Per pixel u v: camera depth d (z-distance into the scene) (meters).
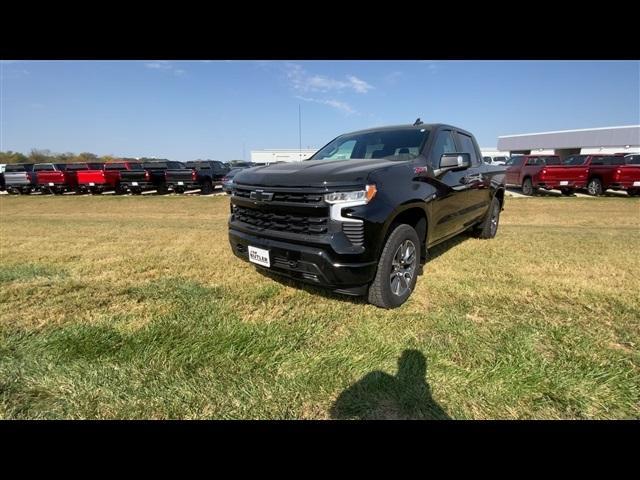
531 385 1.88
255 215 2.97
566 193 13.63
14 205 13.15
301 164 3.12
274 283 3.50
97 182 17.00
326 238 2.48
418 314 2.77
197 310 2.88
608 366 2.03
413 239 3.03
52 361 2.17
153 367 2.11
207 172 17.42
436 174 3.42
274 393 1.88
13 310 2.91
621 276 3.60
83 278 3.73
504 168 5.80
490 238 5.57
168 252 4.94
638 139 37.41
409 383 1.94
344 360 2.16
